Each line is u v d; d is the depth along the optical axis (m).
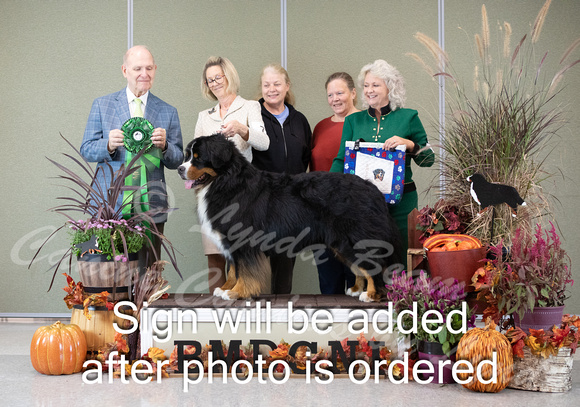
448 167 3.37
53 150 4.59
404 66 4.52
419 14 4.50
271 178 3.14
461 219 3.26
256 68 4.54
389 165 3.25
